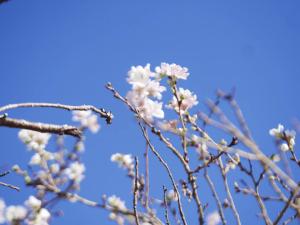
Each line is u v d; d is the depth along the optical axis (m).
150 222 0.49
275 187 0.46
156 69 0.53
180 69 0.53
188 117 0.51
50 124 0.41
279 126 0.55
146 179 0.51
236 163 0.49
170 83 0.52
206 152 0.50
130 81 0.52
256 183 0.47
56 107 0.40
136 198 0.47
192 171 0.46
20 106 0.37
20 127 0.39
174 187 0.46
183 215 0.45
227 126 0.38
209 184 0.46
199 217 0.44
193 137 0.45
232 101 0.39
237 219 0.44
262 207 0.46
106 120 0.45
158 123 0.46
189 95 0.53
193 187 0.45
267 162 0.38
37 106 0.39
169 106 0.53
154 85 0.52
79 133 0.42
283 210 0.44
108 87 0.48
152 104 0.51
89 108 0.43
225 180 0.47
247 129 0.39
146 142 0.50
